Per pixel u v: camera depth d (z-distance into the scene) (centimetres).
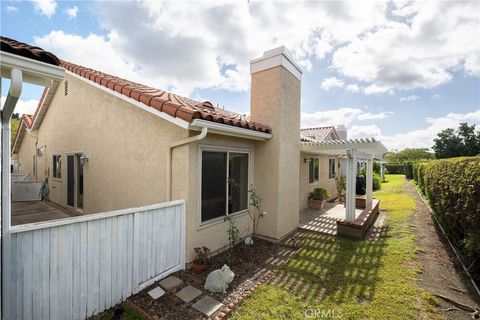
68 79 952
